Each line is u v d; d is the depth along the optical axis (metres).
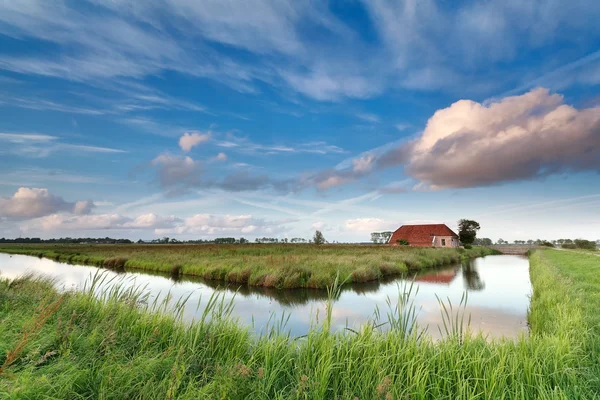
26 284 9.30
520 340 5.61
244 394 4.09
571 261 26.95
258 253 35.19
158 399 3.74
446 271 27.77
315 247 49.53
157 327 6.07
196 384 4.29
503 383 4.25
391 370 4.64
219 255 33.03
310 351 5.16
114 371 4.29
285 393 4.26
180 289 16.66
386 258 29.22
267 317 10.70
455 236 72.25
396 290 16.91
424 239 71.50
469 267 32.34
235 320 7.25
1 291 7.70
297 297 14.91
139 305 7.61
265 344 5.42
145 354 4.98
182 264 25.72
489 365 4.63
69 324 5.51
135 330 6.12
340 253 35.34
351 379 4.46
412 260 29.08
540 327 8.26
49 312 4.61
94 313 6.84
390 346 5.25
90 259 36.03
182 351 4.96
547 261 28.44
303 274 18.77
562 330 6.23
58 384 3.76
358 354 5.07
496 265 35.19
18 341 4.54
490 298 14.84
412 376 4.50
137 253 37.09
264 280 18.03
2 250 61.94
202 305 12.11
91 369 4.41
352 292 16.27
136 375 4.21
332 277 18.48
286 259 23.88
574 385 4.20
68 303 7.10
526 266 33.91
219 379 4.24
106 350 4.99
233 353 5.46
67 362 4.34
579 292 11.27
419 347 5.25
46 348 4.85
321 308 12.34
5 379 3.58
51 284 10.41
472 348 5.37
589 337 6.13
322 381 4.22
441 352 4.90
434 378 4.46
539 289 13.62
